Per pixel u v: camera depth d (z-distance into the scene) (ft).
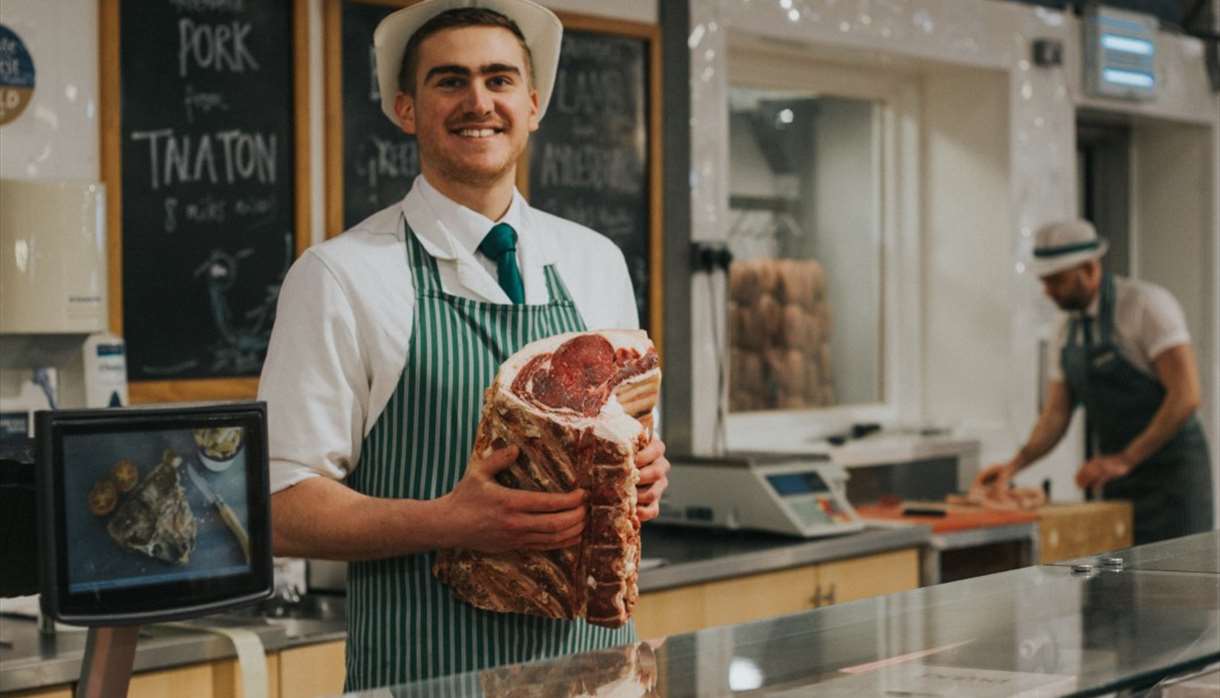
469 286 6.58
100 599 3.90
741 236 16.78
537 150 13.44
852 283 17.98
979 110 17.98
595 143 13.91
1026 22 18.13
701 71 14.76
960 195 18.13
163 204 11.13
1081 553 15.14
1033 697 4.03
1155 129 21.35
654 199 14.33
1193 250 21.15
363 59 12.24
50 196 9.52
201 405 4.16
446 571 6.16
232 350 11.53
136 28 10.97
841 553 12.53
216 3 11.37
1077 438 19.52
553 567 5.84
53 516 3.83
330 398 6.35
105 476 3.94
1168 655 4.44
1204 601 5.21
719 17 14.90
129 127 10.94
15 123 10.36
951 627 4.87
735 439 16.24
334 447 6.35
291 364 6.38
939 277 18.33
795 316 17.20
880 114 18.22
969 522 13.96
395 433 6.47
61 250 9.54
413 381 6.43
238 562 4.20
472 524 5.79
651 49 14.32
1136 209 21.58
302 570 10.41
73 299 9.59
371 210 12.32
